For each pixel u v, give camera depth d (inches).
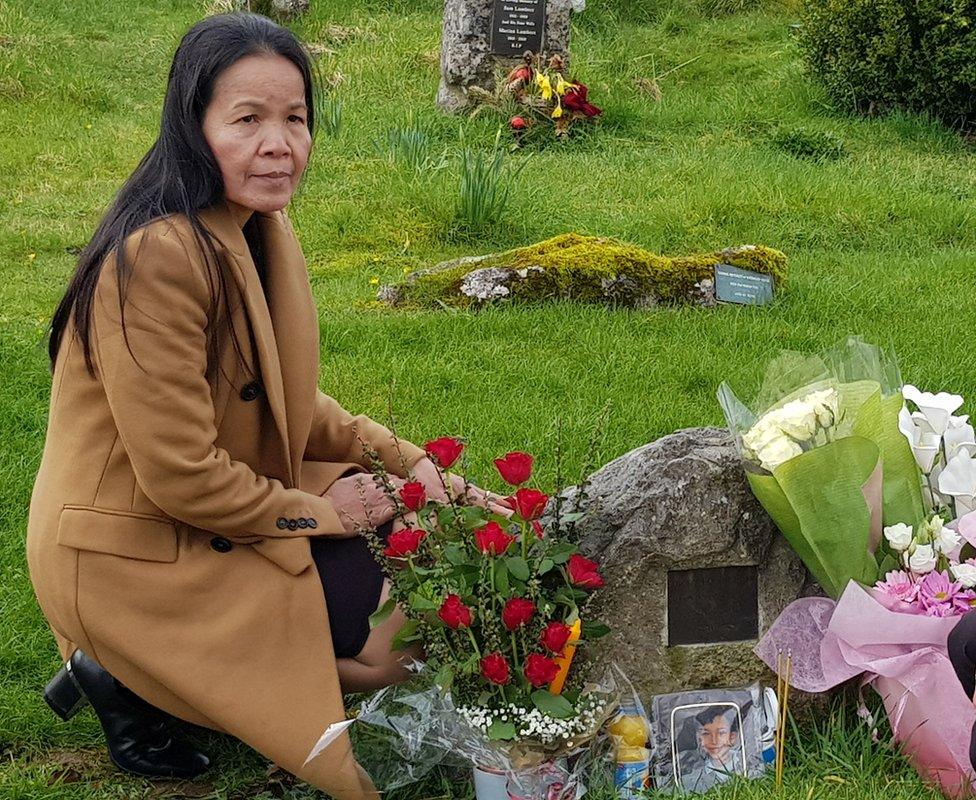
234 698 109.0
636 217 323.3
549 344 233.1
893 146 412.2
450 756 118.9
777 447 116.0
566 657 111.0
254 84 108.3
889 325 247.3
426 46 481.1
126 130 394.0
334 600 117.1
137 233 106.5
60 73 442.9
